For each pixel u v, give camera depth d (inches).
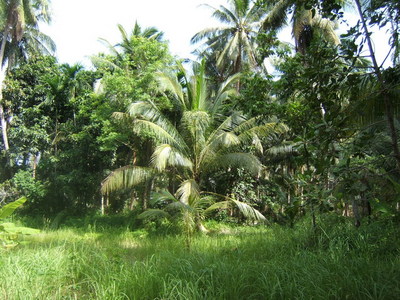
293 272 169.0
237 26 794.8
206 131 549.0
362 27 144.1
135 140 669.3
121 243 397.4
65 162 732.7
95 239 427.8
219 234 478.6
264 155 686.5
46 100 745.0
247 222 629.9
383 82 148.6
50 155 762.8
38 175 763.4
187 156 535.8
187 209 415.8
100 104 659.4
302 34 564.4
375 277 156.2
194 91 565.0
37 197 703.7
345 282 152.3
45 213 714.8
